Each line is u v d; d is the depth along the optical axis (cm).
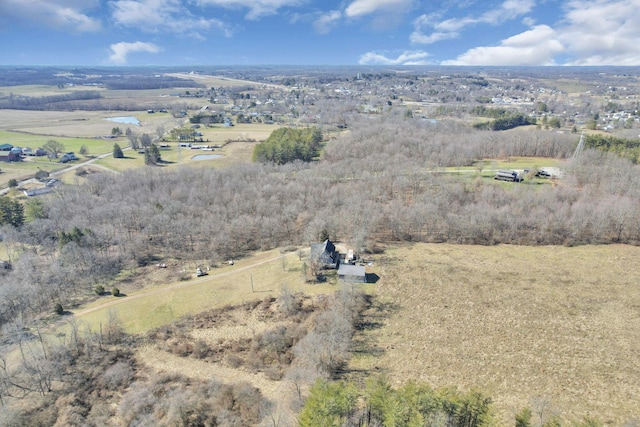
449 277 9644
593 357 6919
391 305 8619
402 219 12219
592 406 5878
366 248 11194
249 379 6938
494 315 8175
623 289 8975
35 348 7725
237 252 11625
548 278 9525
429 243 11675
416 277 9675
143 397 6469
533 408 5816
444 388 5388
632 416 5666
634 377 6425
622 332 7550
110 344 7906
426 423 4506
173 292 9481
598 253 10731
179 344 7856
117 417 6319
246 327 8238
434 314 8269
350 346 7412
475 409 4784
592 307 8344
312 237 11656
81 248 10719
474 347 7275
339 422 4847
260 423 5922
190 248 11819
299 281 9588
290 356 7400
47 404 6588
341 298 8675
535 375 6550
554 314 8150
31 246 11738
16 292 8900
